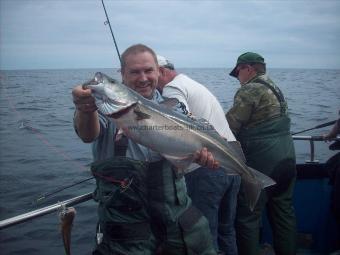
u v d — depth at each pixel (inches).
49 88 727.1
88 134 46.1
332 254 68.6
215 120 67.4
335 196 69.7
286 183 73.5
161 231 46.3
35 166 161.6
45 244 91.0
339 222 70.8
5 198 122.4
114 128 48.7
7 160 172.9
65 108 378.3
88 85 44.8
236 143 58.3
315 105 396.5
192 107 66.6
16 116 321.4
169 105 54.7
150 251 45.3
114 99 45.9
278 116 72.1
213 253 50.5
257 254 72.2
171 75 71.8
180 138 50.4
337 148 87.3
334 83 956.6
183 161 50.9
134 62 50.9
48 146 202.1
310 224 83.0
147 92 52.2
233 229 69.2
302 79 1226.6
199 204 63.7
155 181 46.1
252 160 73.4
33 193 126.8
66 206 51.8
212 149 53.6
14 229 98.6
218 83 927.0
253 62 78.6
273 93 72.6
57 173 150.1
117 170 44.9
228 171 56.3
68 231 49.8
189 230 47.1
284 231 73.8
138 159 47.9
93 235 93.3
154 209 45.6
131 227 44.4
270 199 74.7
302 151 177.9
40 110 363.9
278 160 71.6
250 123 73.4
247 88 73.4
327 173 83.2
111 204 44.5
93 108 44.3
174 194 46.9
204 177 62.8
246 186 57.8
